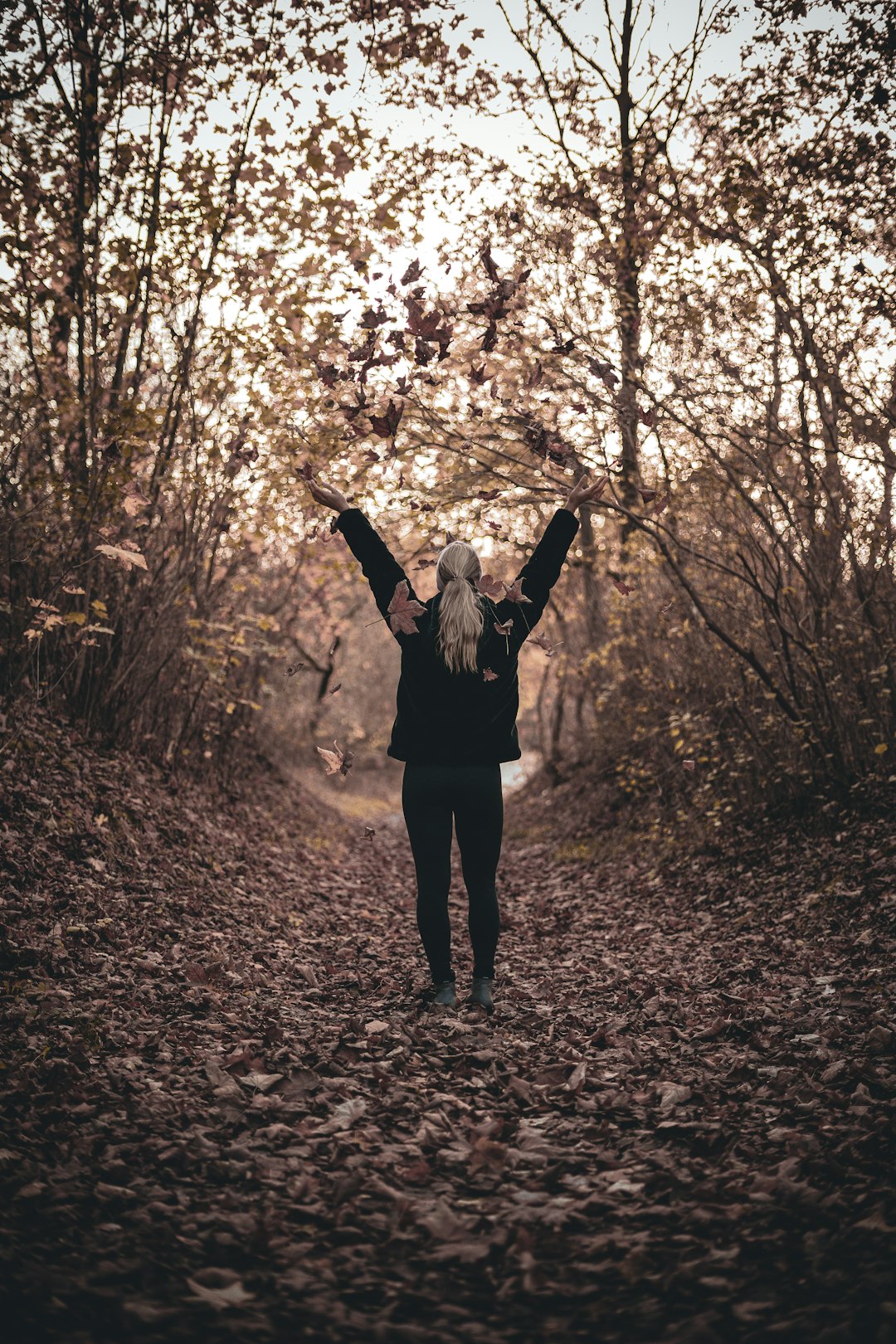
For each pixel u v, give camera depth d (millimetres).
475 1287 1965
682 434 6855
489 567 10320
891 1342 1623
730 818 7398
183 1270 1956
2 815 4957
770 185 6023
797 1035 3432
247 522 7461
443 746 3793
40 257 5836
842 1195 2199
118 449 5594
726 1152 2514
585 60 8016
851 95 5918
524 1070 3197
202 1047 3244
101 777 6285
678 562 7477
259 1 5574
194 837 6602
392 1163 2506
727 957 4840
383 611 3801
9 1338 1641
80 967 3879
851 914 4980
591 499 4066
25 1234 2000
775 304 6211
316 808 12844
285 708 14625
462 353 6340
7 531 5652
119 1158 2404
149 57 5684
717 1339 1697
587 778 12180
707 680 8000
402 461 6398
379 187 5891
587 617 11430
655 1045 3484
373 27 5676
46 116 5723
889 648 6141
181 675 8211
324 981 4531
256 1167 2432
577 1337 1764
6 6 5457
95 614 6551
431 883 3867
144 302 6203
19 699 6109
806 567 6711
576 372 6242
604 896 7230
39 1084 2758
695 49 6570
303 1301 1878
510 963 5184
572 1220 2205
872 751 6434
